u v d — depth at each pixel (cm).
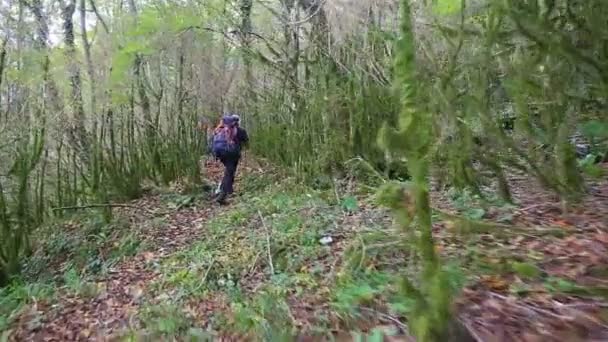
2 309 585
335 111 877
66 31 1366
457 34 481
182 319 443
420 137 252
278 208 799
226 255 631
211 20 1369
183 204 1049
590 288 326
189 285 552
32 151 820
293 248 586
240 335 383
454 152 508
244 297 484
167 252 752
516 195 560
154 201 1119
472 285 358
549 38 394
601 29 384
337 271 473
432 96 463
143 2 1644
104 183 1075
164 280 600
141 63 1372
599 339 276
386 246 468
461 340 255
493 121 482
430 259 260
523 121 474
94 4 1597
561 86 441
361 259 456
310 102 933
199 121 1574
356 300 382
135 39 1301
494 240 448
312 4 986
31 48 1094
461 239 459
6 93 888
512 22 448
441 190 625
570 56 390
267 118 1242
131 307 538
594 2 385
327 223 642
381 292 386
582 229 434
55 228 991
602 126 421
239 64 1523
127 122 1246
